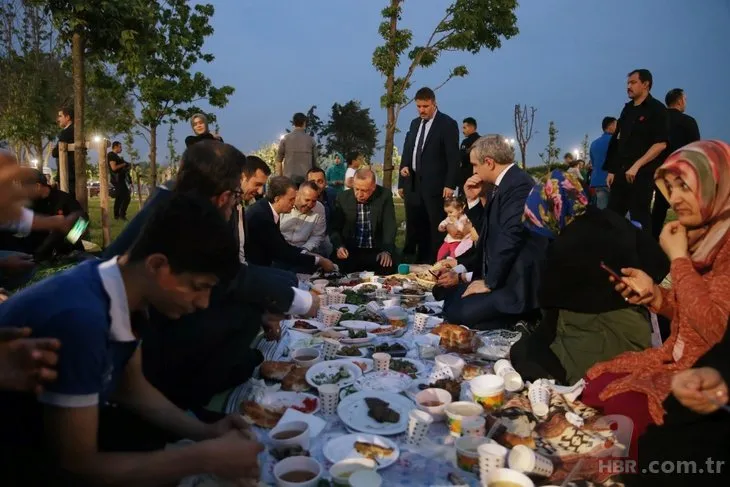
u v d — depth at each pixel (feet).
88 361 5.19
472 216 20.59
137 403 6.96
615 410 8.12
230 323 8.81
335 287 16.83
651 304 8.64
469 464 7.36
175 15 43.50
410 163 25.66
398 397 9.26
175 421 7.04
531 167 59.47
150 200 8.91
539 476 7.13
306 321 13.17
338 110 160.76
